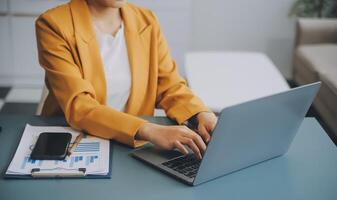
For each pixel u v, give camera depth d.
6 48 3.94
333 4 4.25
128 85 1.76
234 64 3.15
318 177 1.34
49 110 1.77
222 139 1.22
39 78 4.03
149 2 3.96
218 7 4.34
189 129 1.47
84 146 1.45
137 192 1.23
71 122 1.56
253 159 1.37
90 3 1.73
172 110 1.70
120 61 1.76
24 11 3.85
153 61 1.79
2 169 1.33
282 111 1.32
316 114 3.45
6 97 3.85
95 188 1.25
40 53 1.68
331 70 3.29
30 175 1.28
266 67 3.12
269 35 4.43
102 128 1.50
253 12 4.36
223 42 4.45
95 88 1.70
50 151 1.37
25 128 1.54
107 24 1.76
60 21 1.66
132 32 1.77
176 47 4.11
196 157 1.39
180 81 1.82
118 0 1.67
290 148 1.51
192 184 1.26
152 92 1.80
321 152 1.49
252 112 1.23
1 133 1.54
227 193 1.24
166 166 1.35
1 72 4.00
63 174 1.29
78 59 1.67
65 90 1.59
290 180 1.32
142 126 1.47
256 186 1.28
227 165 1.30
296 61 3.90
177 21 4.03
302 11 4.25
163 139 1.42
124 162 1.39
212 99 2.58
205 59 3.24
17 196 1.20
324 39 3.89
